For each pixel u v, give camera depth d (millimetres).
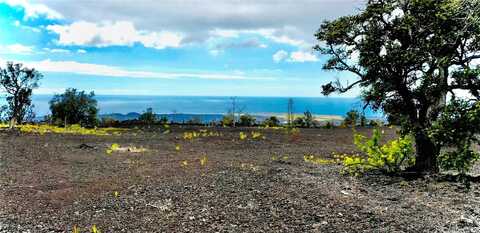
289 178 13758
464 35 13469
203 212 9898
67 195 11562
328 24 14734
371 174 14586
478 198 11273
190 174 14258
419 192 12055
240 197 11188
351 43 14516
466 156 12789
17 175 14602
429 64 13961
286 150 22688
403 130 13977
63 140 27359
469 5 13234
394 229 8883
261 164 16859
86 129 38875
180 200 10867
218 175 14062
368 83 14461
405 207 10555
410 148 14203
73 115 54688
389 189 12516
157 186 12359
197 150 22266
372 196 11727
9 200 11031
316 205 10594
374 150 14680
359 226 9055
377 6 13961
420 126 13695
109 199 11039
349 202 10984
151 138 29312
